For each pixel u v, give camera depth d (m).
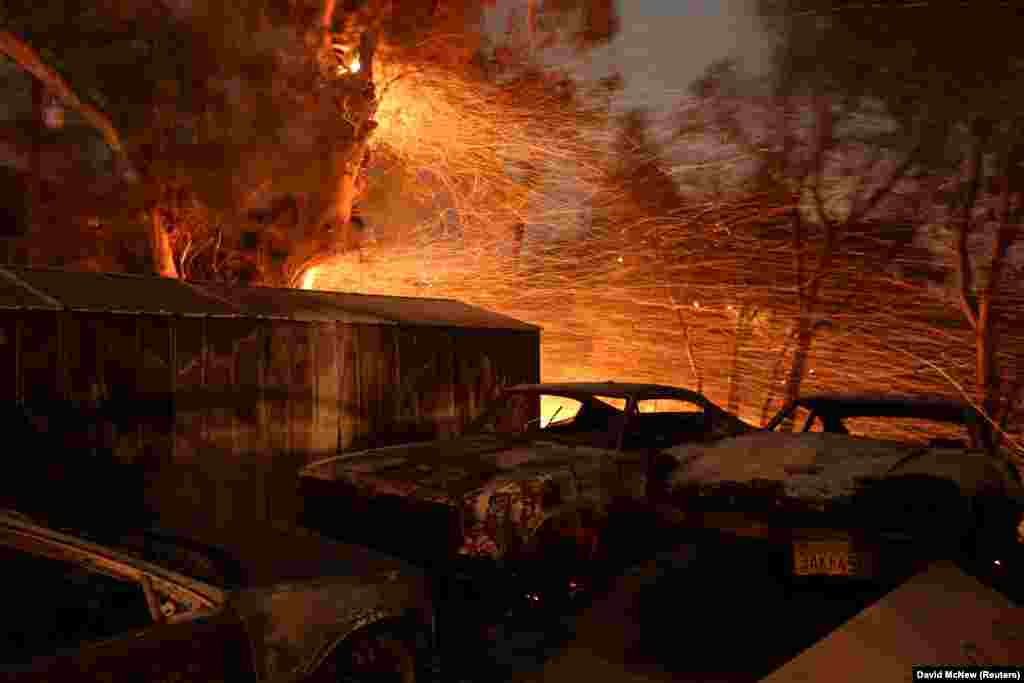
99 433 5.15
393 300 8.20
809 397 5.89
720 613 4.16
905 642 2.72
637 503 4.80
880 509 3.84
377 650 2.86
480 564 3.97
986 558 4.04
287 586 2.64
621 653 3.69
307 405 6.46
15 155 9.34
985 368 11.23
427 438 7.46
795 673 2.54
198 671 2.31
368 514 4.46
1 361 4.71
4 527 2.66
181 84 9.12
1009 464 4.69
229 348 5.94
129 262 9.70
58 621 2.43
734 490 4.21
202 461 5.72
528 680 3.42
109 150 9.67
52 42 8.57
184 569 2.73
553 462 4.56
